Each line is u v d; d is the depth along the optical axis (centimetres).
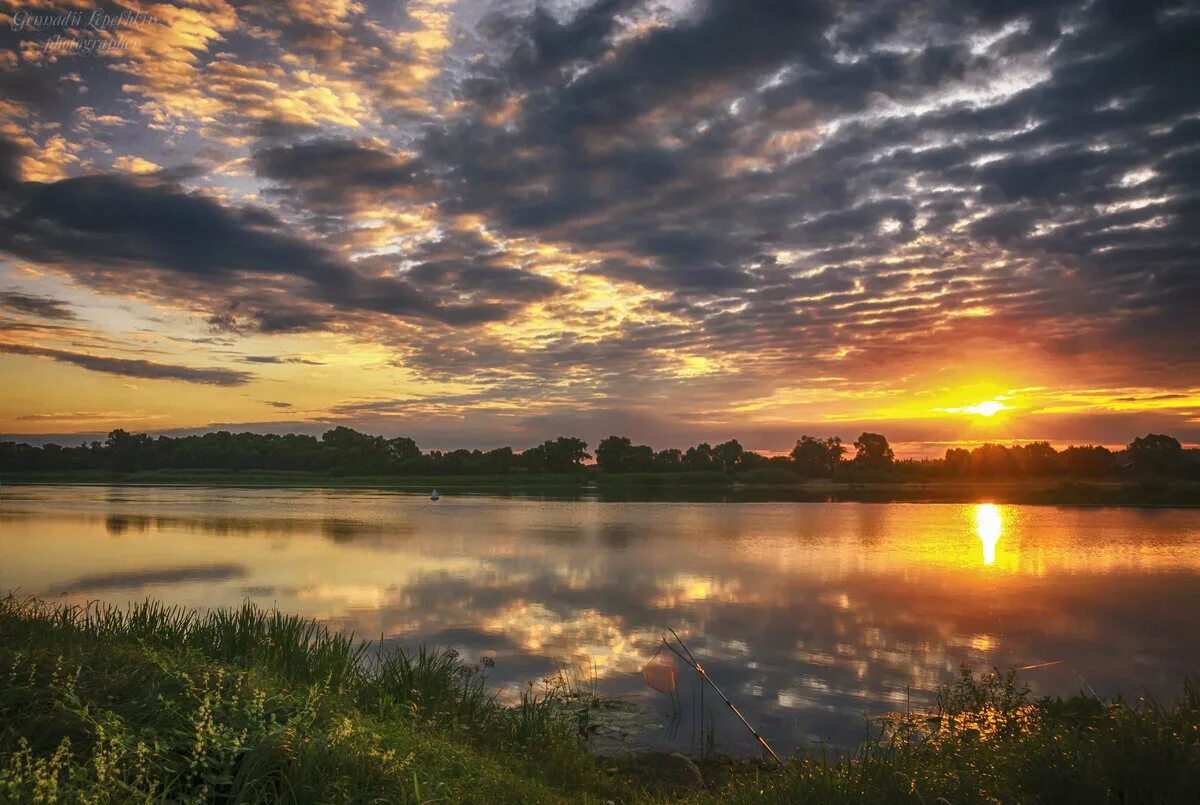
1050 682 1358
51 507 6284
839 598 2195
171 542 3600
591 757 953
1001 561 3053
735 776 838
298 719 612
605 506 7306
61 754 472
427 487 13300
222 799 521
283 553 3189
